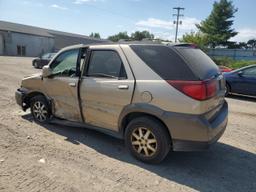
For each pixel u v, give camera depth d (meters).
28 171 3.58
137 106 3.86
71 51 4.86
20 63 23.97
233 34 57.34
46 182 3.34
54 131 5.20
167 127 3.67
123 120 4.12
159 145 3.79
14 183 3.28
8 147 4.30
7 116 5.99
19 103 5.83
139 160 4.05
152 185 3.43
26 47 50.09
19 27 53.34
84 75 4.56
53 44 58.22
